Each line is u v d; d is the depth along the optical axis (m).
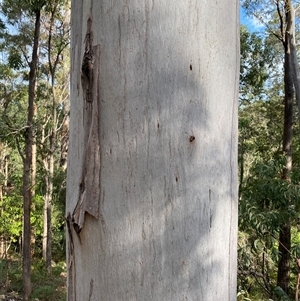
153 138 0.78
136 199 0.78
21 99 15.67
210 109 0.82
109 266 0.79
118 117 0.79
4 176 17.88
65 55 15.18
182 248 0.78
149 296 0.77
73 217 0.84
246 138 10.69
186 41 0.79
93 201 0.81
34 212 17.02
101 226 0.80
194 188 0.79
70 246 0.87
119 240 0.79
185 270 0.78
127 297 0.78
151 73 0.78
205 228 0.81
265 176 5.86
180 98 0.79
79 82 0.89
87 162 0.82
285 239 7.89
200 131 0.80
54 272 13.91
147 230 0.77
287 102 10.44
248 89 12.85
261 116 13.04
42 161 16.23
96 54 0.81
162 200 0.78
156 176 0.77
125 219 0.78
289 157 9.77
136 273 0.78
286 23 10.22
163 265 0.77
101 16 0.81
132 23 0.78
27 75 14.73
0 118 11.13
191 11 0.79
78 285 0.85
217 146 0.84
